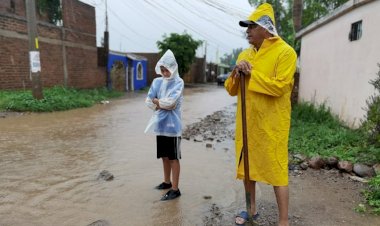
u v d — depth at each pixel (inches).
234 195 160.9
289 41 511.8
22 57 513.0
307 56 459.2
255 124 117.3
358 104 280.1
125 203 149.3
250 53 123.4
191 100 668.1
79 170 193.6
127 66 945.5
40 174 185.2
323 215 137.0
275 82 109.7
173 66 149.7
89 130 314.7
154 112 157.5
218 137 303.7
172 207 145.9
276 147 116.1
